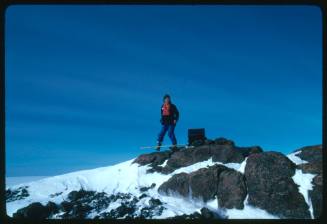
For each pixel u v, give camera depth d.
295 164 12.48
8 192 13.65
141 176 14.67
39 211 11.53
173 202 12.51
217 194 12.28
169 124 16.17
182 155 14.71
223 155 14.09
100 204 12.56
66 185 14.43
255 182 11.93
